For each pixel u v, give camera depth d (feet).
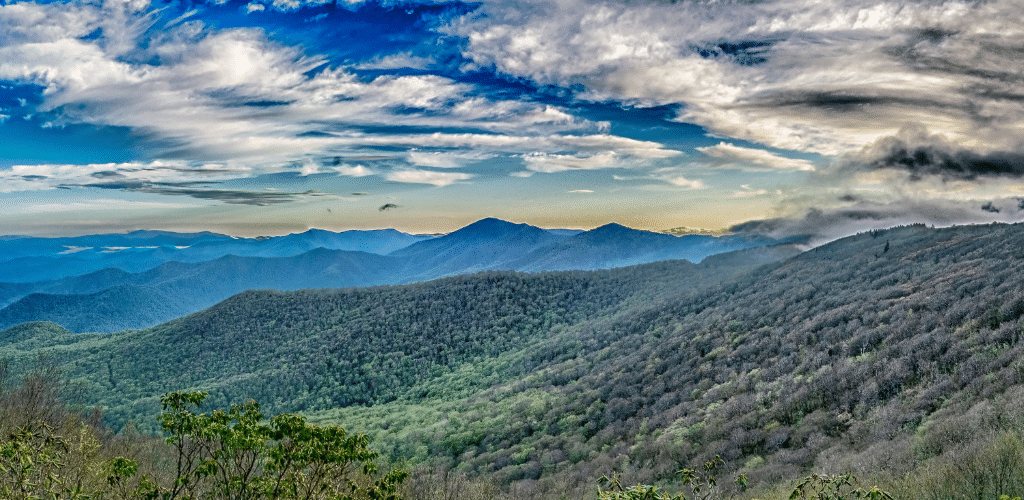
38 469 21.68
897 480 45.32
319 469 22.70
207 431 21.15
